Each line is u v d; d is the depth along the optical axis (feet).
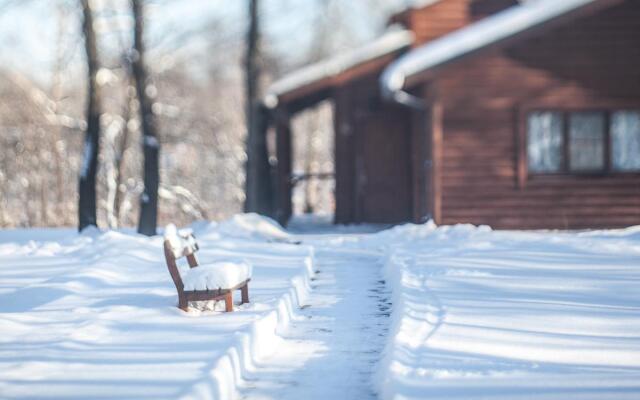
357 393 17.58
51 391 15.67
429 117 54.75
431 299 25.48
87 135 53.78
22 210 120.57
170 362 17.79
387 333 23.40
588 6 51.60
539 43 53.57
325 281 33.91
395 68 53.26
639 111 53.83
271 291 27.58
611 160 53.72
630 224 53.42
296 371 19.52
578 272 31.01
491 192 53.52
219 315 23.45
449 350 18.90
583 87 53.57
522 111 53.36
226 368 17.53
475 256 36.83
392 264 34.73
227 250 40.88
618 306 23.91
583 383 16.03
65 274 30.42
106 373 16.99
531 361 17.95
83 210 53.21
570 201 53.52
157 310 24.09
